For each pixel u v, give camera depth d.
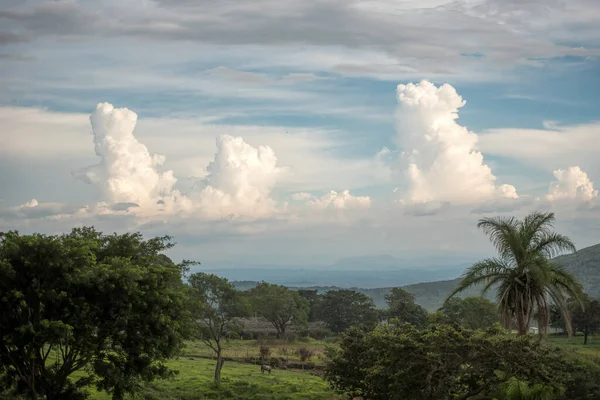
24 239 29.16
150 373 32.38
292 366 74.25
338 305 132.12
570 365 36.41
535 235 37.94
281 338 110.56
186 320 35.31
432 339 30.42
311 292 151.38
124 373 31.59
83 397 32.50
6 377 30.30
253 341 104.19
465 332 30.95
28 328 28.02
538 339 33.91
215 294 53.12
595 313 93.81
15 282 28.75
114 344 31.00
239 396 46.53
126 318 30.50
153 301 31.67
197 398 45.44
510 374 30.53
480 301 90.75
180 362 68.88
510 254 38.09
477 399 34.31
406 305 123.12
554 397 36.25
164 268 33.44
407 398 31.00
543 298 37.34
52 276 29.47
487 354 30.31
